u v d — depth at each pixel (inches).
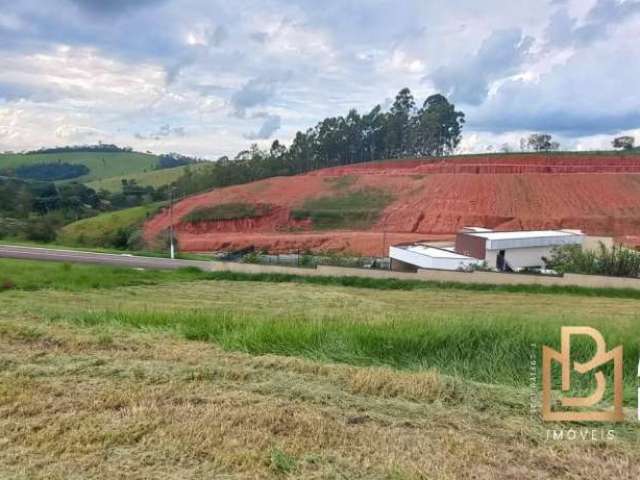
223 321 245.9
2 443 110.5
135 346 188.1
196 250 1663.4
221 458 105.0
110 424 118.3
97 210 2267.5
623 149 3378.4
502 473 103.1
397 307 651.5
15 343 187.8
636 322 286.5
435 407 133.3
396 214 1927.9
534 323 247.1
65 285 699.4
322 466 103.7
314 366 161.5
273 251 1606.8
